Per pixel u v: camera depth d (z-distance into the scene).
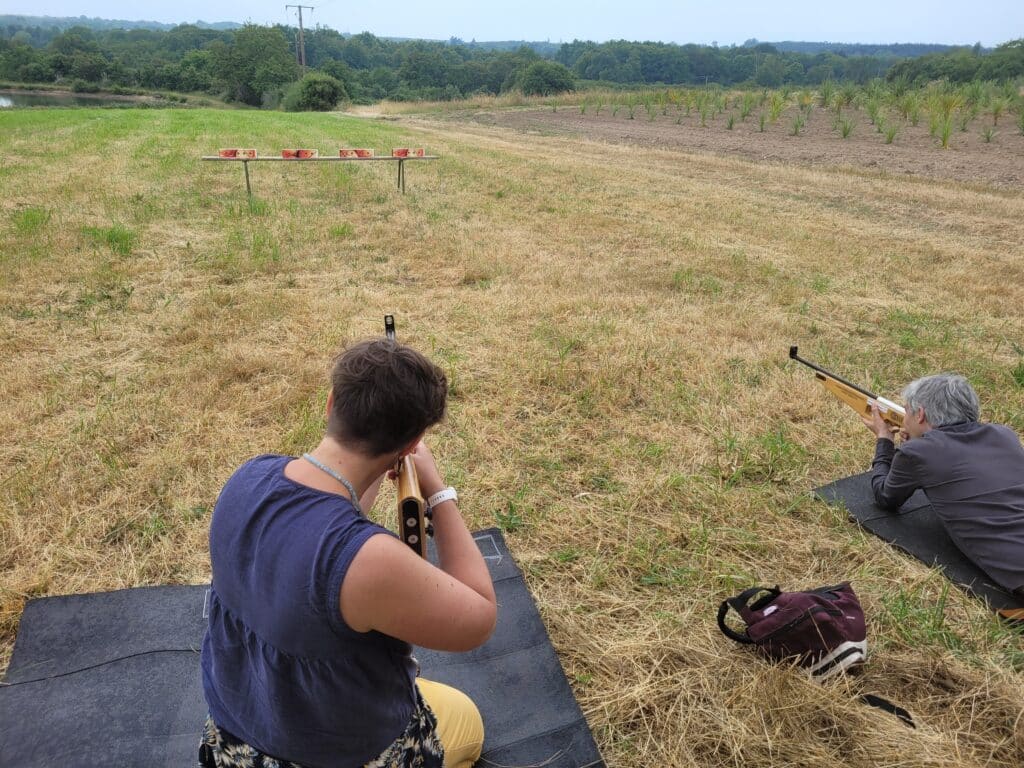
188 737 2.29
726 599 2.79
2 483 3.58
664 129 25.45
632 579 3.14
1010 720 2.46
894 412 3.53
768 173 15.80
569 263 8.15
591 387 4.90
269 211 10.16
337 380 1.29
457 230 9.46
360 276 7.39
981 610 2.98
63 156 15.09
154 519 3.40
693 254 8.73
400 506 1.40
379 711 1.35
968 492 3.13
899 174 15.69
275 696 1.29
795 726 2.40
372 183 12.83
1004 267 8.61
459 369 5.18
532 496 3.71
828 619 2.56
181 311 6.16
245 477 1.33
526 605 2.91
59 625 2.71
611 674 2.65
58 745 2.24
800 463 4.08
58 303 6.26
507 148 19.91
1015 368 5.49
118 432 4.14
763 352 5.70
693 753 2.36
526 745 2.32
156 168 13.77
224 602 1.31
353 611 1.18
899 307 6.99
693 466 4.04
